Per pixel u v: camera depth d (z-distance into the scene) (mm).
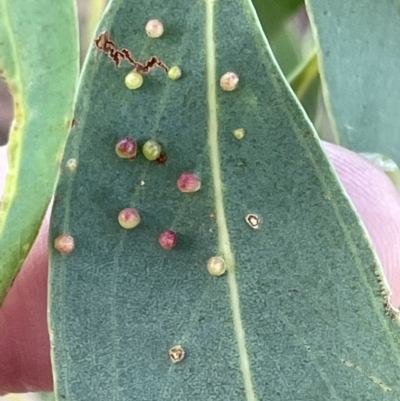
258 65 75
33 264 112
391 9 102
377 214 117
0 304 66
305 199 74
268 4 118
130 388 73
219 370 75
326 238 73
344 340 73
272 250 75
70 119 65
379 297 72
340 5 101
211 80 76
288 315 74
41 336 118
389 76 104
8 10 63
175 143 76
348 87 103
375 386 72
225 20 75
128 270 75
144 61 75
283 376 74
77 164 74
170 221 76
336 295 73
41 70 64
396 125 106
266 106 75
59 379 71
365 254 72
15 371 122
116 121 75
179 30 75
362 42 102
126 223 74
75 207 74
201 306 75
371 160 107
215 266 75
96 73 74
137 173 76
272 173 75
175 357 74
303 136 74
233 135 76
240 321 75
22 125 64
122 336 74
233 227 76
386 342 72
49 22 63
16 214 65
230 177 76
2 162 110
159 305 75
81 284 73
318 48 101
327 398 73
